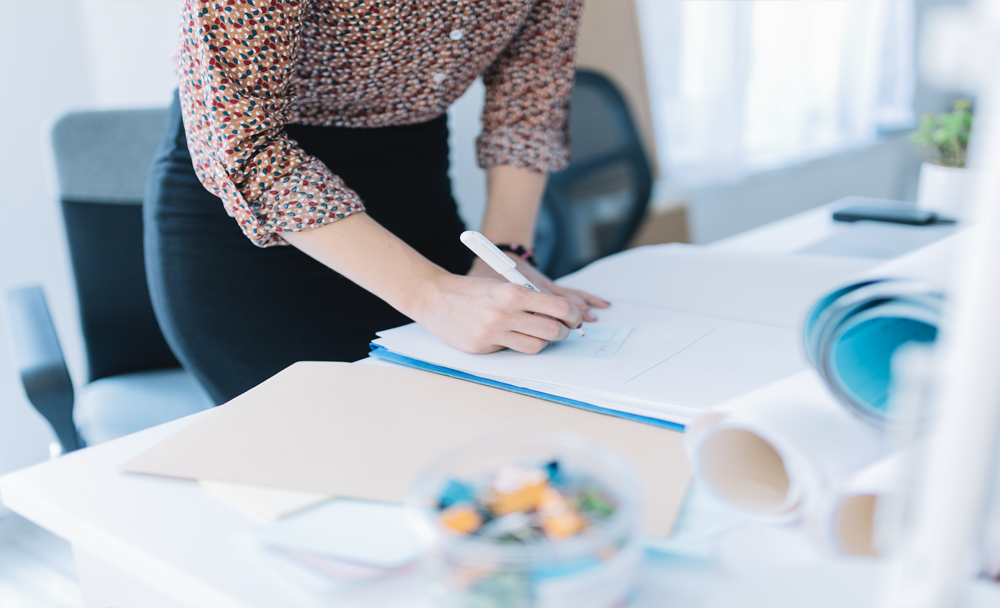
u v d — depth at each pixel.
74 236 1.10
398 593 0.33
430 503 0.32
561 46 0.90
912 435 0.22
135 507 0.41
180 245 0.90
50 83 1.50
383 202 0.96
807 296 0.69
